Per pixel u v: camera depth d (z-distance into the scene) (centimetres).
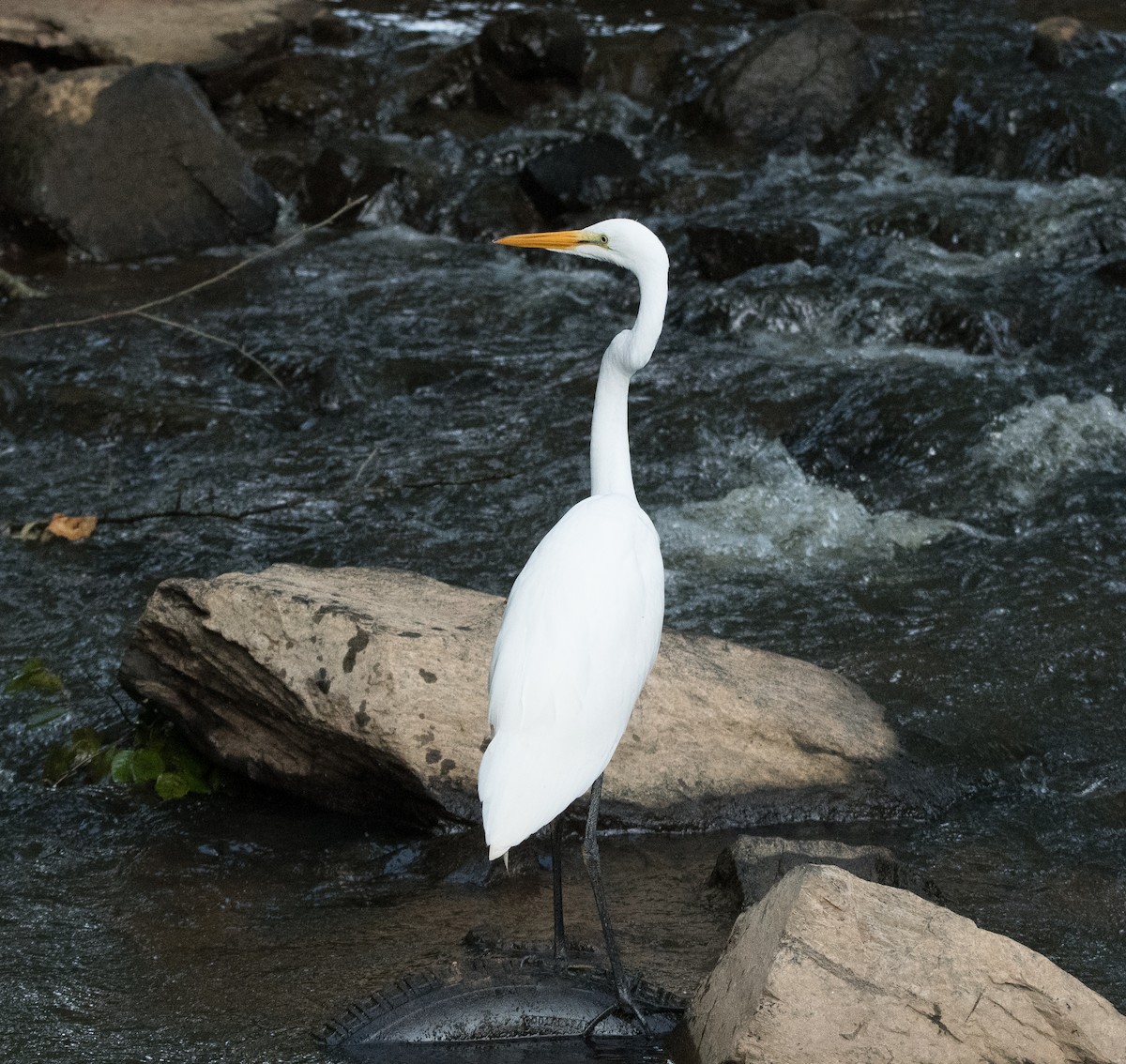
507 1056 565
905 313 1580
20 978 629
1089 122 2005
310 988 618
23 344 1552
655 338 693
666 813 781
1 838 777
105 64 2228
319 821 799
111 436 1357
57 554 1146
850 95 2194
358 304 1698
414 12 2817
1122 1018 519
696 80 2333
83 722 911
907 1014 511
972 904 706
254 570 1127
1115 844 773
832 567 1140
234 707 816
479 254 1883
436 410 1435
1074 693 939
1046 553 1148
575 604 591
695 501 1247
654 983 619
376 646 770
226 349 1555
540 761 566
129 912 695
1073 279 1686
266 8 2466
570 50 2316
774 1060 502
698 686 820
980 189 1975
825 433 1366
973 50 2356
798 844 715
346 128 2247
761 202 1962
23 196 1798
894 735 849
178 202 1873
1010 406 1387
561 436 1370
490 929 660
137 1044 575
